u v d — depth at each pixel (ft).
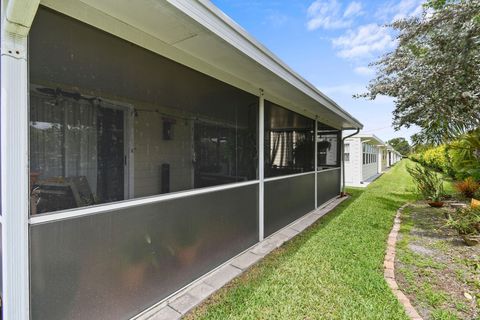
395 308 7.22
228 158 9.89
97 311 5.69
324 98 14.98
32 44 4.70
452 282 8.70
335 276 8.94
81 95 5.41
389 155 105.50
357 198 24.91
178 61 7.57
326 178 22.24
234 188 10.27
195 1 5.41
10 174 4.41
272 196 13.29
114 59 5.98
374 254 10.85
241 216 10.78
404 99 19.21
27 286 4.60
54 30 4.98
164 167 7.26
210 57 7.95
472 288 8.31
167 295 7.39
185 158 7.93
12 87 4.39
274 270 9.41
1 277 5.19
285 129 14.61
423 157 52.47
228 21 6.32
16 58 4.41
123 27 6.08
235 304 7.36
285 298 7.64
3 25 4.29
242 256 10.67
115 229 6.01
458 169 26.25
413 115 20.02
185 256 7.98
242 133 10.71
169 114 7.38
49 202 4.95
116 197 6.08
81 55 5.39
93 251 5.60
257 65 8.43
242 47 7.21
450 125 19.60
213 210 9.12
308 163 18.16
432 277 9.05
